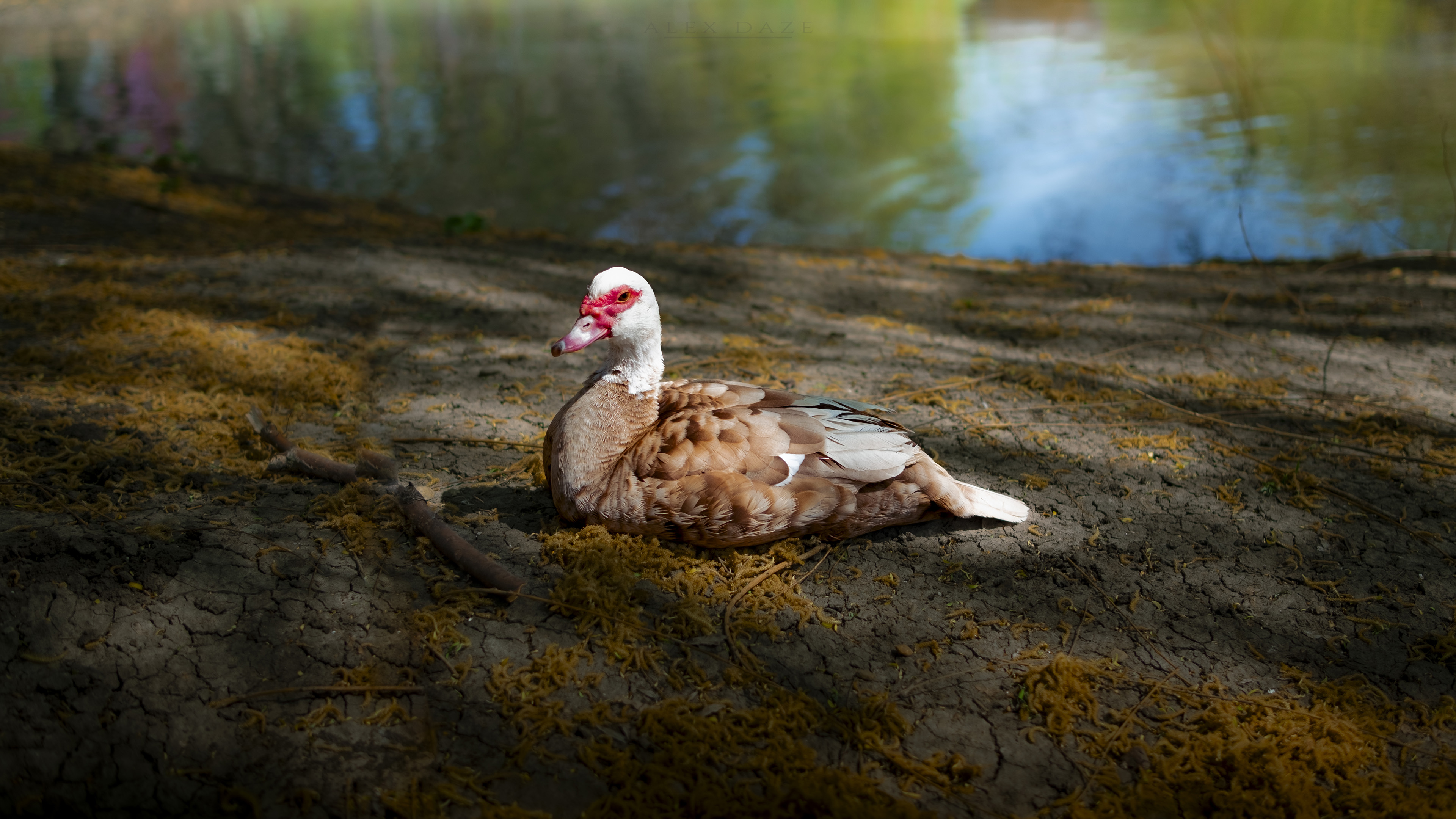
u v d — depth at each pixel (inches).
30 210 321.1
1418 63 607.2
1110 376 228.7
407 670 118.3
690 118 550.3
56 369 194.9
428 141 511.2
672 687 120.1
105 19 658.2
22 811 96.1
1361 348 248.5
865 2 840.3
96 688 110.0
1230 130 509.0
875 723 116.1
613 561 136.9
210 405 183.0
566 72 641.6
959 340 254.8
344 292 261.7
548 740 110.7
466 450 177.6
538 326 249.4
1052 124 530.3
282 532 141.0
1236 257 376.8
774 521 139.6
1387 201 415.2
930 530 157.0
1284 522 163.5
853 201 438.0
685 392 148.0
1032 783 110.8
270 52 687.7
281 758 105.7
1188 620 138.6
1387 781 111.7
